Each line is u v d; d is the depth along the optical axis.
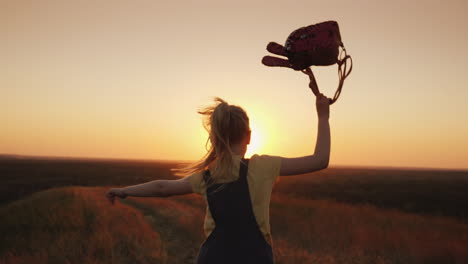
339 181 67.19
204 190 1.53
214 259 1.44
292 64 1.51
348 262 7.25
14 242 8.23
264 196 1.47
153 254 7.33
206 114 1.60
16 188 37.34
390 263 7.28
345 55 1.48
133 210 14.36
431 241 9.23
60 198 20.81
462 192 44.66
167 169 102.19
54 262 6.39
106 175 69.12
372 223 12.90
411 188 51.41
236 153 1.53
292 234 10.52
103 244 7.50
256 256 1.44
